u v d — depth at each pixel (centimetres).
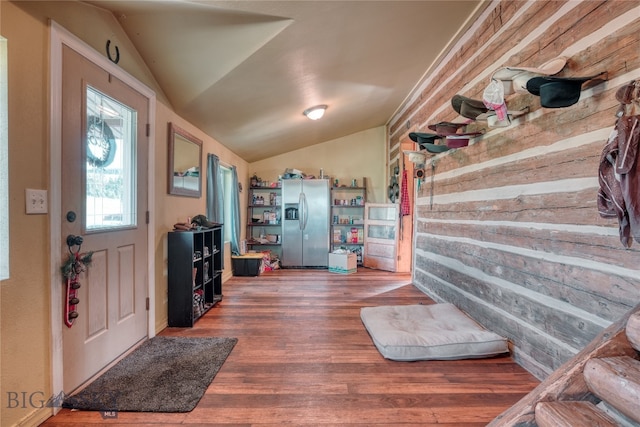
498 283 241
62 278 169
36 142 154
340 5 220
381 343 230
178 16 210
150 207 260
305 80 333
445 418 163
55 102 164
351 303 361
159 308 276
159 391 183
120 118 224
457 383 195
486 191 258
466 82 299
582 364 112
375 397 181
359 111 504
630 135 128
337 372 208
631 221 128
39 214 156
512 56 230
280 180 613
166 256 289
